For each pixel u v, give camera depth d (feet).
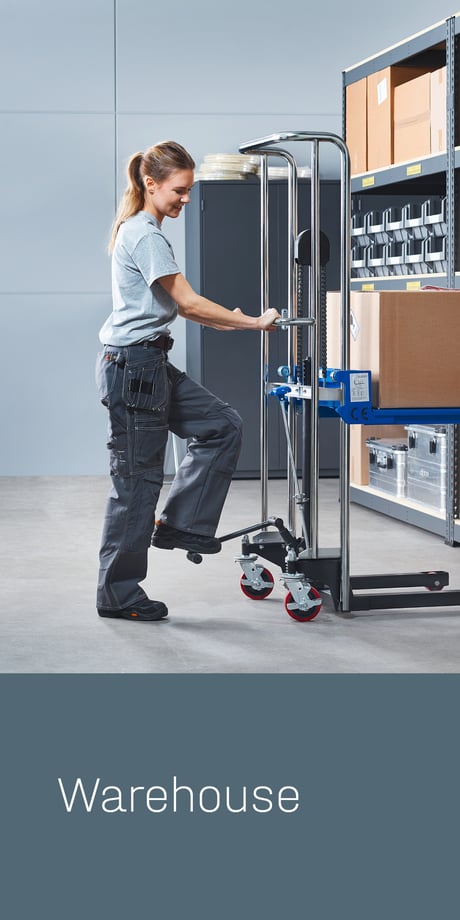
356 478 19.42
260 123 23.61
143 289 11.35
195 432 11.91
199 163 23.49
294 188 12.53
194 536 12.00
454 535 15.88
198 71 23.32
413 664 10.34
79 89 22.98
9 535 16.99
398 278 17.56
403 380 11.65
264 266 12.91
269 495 20.75
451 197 15.57
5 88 22.79
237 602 12.84
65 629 11.64
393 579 12.36
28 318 23.24
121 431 11.53
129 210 11.60
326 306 12.65
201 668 10.17
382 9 23.75
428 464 16.74
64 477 23.39
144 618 11.95
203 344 22.25
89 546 16.17
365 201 21.43
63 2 22.80
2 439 23.43
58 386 23.44
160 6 23.09
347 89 19.31
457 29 15.35
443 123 15.97
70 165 23.07
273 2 23.45
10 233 23.03
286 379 13.05
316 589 12.36
